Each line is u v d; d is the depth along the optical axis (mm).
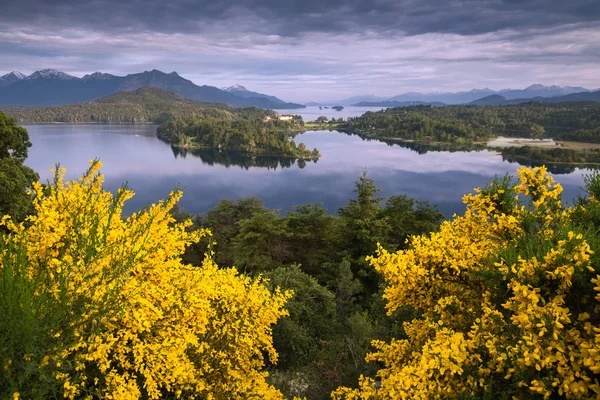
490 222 6340
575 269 3627
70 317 4000
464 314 5199
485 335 4105
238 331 6445
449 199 107750
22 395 3457
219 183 139375
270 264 25250
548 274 3797
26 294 3484
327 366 12258
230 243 30812
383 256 5699
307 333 14508
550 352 3359
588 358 3082
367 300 19734
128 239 5105
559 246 3922
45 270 4277
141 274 5414
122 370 5023
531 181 6039
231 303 6629
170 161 187125
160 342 5109
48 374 3684
